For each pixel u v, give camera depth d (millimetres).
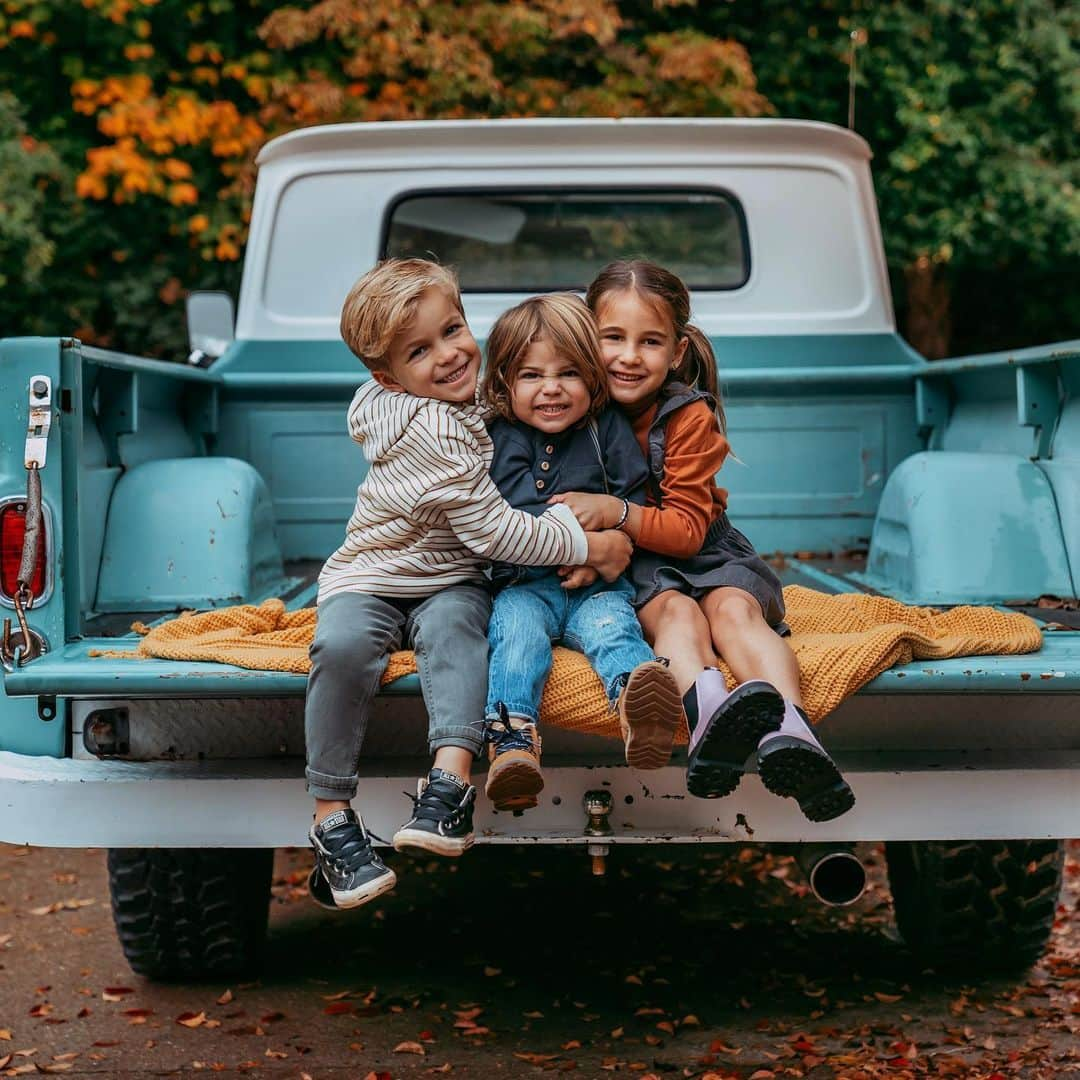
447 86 7965
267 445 4352
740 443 4340
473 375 2719
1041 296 10195
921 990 3596
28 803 2793
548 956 3889
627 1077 3090
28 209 7742
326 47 8367
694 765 2494
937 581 3289
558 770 2723
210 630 2859
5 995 3656
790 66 9039
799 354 4590
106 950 4004
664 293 2855
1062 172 8984
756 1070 3113
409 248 4648
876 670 2605
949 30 8992
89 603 3252
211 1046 3287
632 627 2645
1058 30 8828
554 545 2660
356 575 2701
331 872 2562
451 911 4305
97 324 8820
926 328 9750
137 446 3678
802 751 2420
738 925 4148
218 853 3402
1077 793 2766
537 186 4605
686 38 8430
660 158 4590
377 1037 3324
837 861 2766
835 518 4352
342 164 4590
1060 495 3318
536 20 7961
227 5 8266
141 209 8461
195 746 2832
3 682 2863
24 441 2871
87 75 8234
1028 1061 3145
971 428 4051
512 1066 3158
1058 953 3873
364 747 2787
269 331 4582
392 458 2686
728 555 2875
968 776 2752
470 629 2627
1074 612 3172
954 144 8891
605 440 2846
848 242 4613
